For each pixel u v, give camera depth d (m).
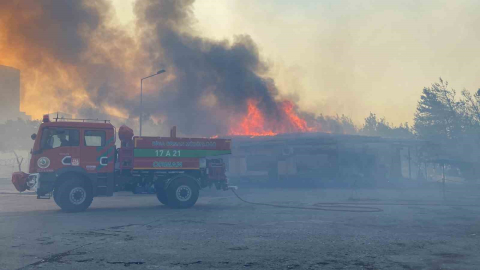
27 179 13.98
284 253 7.45
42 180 14.01
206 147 16.30
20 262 6.73
